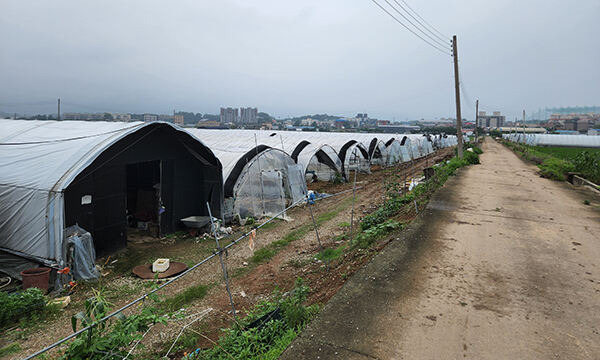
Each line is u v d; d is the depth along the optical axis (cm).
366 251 820
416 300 542
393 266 677
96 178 981
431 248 779
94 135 1070
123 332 426
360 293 566
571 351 418
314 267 881
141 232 1284
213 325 655
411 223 983
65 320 689
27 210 869
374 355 409
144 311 476
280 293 736
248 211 1448
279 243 1123
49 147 1030
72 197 905
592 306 527
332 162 2377
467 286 592
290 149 2261
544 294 565
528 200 1341
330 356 408
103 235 1014
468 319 488
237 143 1970
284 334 489
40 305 707
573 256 738
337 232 1230
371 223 1121
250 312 650
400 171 3005
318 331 460
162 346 588
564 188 1673
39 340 621
